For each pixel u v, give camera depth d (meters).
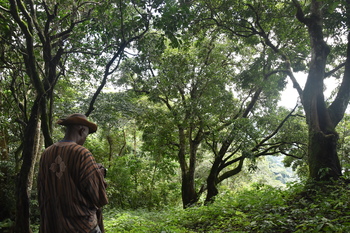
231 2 11.97
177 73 13.37
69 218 2.32
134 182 20.75
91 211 2.40
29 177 6.87
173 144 15.64
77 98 10.72
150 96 14.27
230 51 15.80
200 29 13.34
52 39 8.25
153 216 11.40
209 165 22.30
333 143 8.45
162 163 18.22
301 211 6.16
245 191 11.24
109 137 21.88
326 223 4.71
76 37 8.73
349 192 6.81
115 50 8.80
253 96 15.55
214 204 9.68
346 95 9.14
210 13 12.79
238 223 6.71
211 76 13.33
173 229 7.32
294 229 5.35
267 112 16.17
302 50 14.00
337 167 8.35
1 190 11.65
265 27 13.61
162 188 20.36
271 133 15.08
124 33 8.33
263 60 14.13
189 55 13.70
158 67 13.59
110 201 18.25
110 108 11.23
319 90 9.06
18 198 6.72
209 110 13.05
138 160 19.48
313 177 8.38
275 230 5.59
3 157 12.39
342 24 10.79
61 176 2.37
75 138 2.57
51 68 7.83
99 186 2.40
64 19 8.80
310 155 8.66
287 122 15.00
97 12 8.66
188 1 9.23
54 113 10.14
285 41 14.00
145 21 7.86
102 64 10.38
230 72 14.49
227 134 12.98
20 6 6.97
